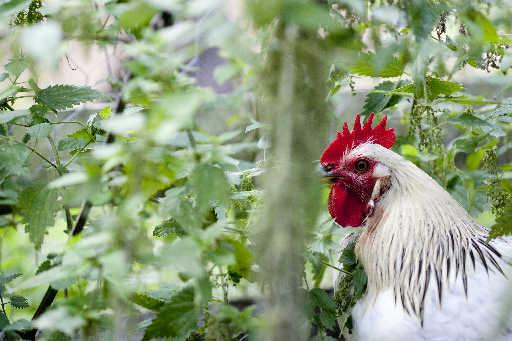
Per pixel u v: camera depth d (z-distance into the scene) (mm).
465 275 4672
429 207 4945
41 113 4766
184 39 3457
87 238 3221
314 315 4582
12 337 4180
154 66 3061
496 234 3971
